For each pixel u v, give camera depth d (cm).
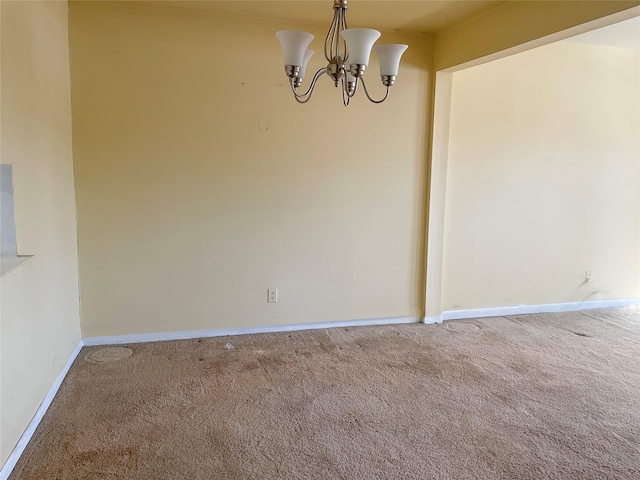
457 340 364
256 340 353
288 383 285
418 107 376
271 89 342
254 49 335
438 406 262
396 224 387
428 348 346
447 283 410
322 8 309
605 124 434
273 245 360
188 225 341
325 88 353
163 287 343
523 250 428
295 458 214
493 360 327
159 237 337
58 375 272
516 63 398
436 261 397
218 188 342
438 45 365
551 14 256
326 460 213
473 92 389
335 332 374
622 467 212
